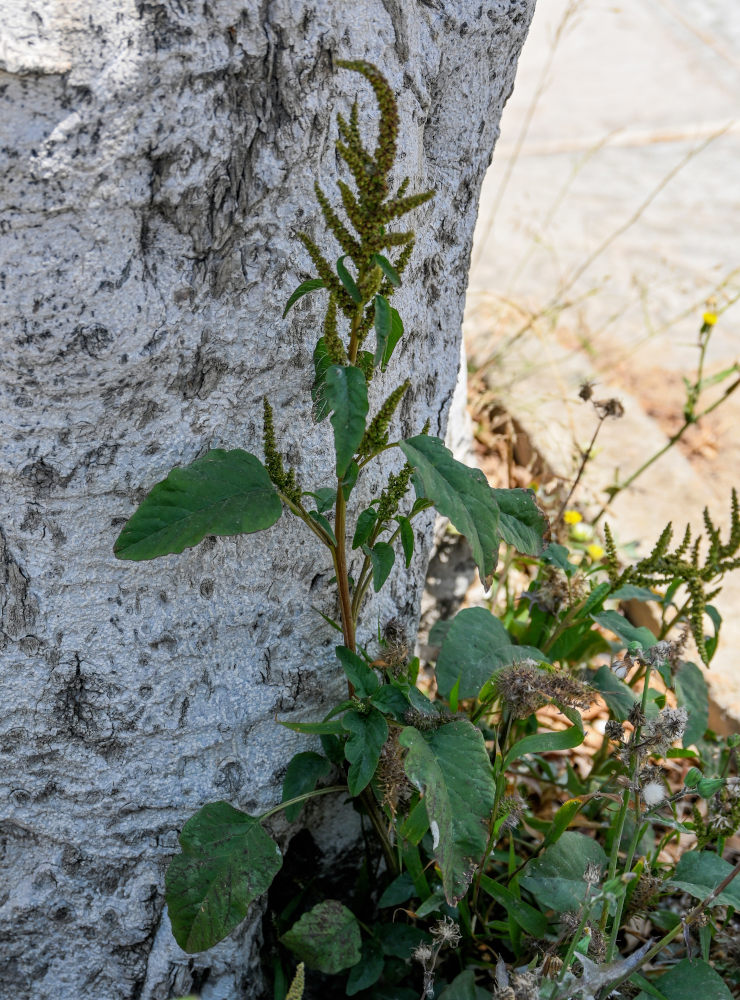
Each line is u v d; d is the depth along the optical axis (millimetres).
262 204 477
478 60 608
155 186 448
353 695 579
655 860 621
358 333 451
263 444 529
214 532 458
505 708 597
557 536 896
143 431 491
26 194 427
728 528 1015
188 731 547
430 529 668
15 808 540
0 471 474
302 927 539
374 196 414
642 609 957
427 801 477
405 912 626
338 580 520
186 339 479
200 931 502
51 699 524
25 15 406
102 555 504
